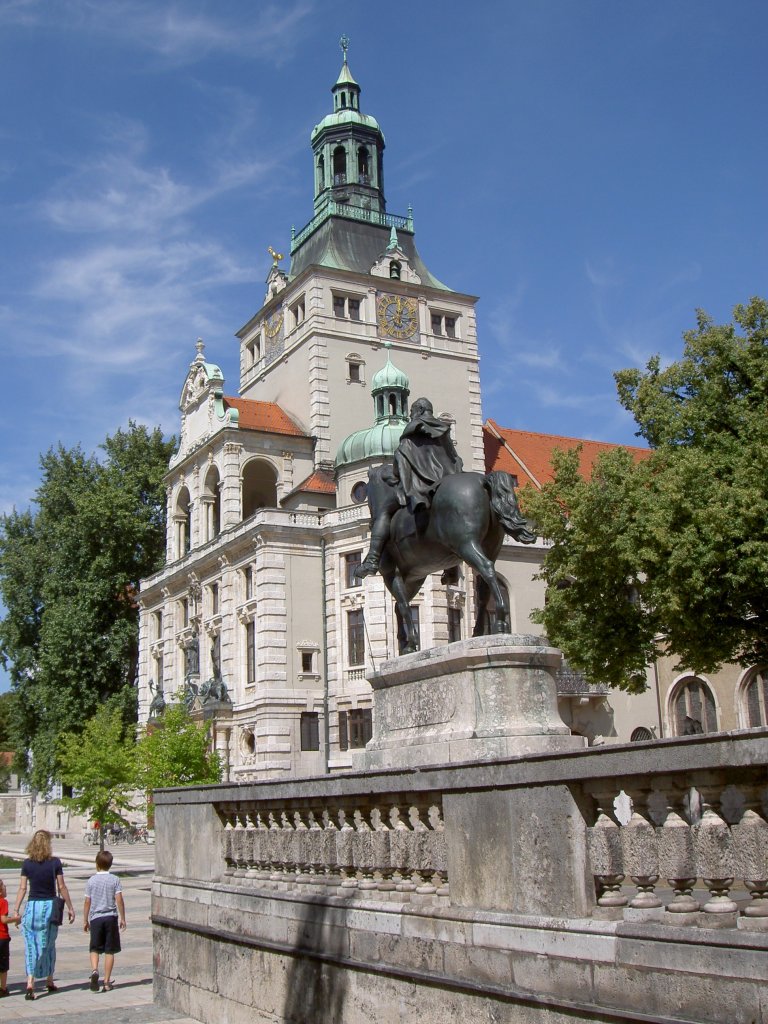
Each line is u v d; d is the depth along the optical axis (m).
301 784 10.48
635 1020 6.28
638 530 28.50
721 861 6.07
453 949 8.01
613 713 52.81
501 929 7.49
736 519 26.22
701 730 49.75
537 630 53.78
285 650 51.50
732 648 27.83
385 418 56.06
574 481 32.53
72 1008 14.16
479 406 64.50
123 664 68.06
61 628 66.31
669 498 27.38
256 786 11.51
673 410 30.69
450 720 10.72
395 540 12.55
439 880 8.78
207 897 12.52
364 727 50.22
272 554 52.19
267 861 11.41
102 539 68.19
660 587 27.42
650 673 53.88
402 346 62.72
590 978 6.68
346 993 9.38
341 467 54.88
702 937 5.95
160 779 44.19
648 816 6.68
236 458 57.97
